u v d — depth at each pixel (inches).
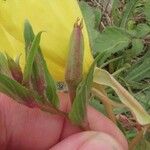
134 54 5.4
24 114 3.3
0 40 2.5
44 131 3.3
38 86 2.4
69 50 2.4
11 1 2.4
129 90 5.4
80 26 2.4
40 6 2.5
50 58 2.6
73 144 2.8
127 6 5.9
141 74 5.6
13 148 3.4
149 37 5.8
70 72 2.4
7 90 2.4
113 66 5.7
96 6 6.2
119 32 5.2
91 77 2.4
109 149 2.7
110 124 3.2
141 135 3.1
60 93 3.1
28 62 2.3
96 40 5.1
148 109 5.2
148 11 5.4
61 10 2.5
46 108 2.5
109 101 2.9
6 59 2.4
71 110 2.5
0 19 2.5
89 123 3.2
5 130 3.3
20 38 2.5
